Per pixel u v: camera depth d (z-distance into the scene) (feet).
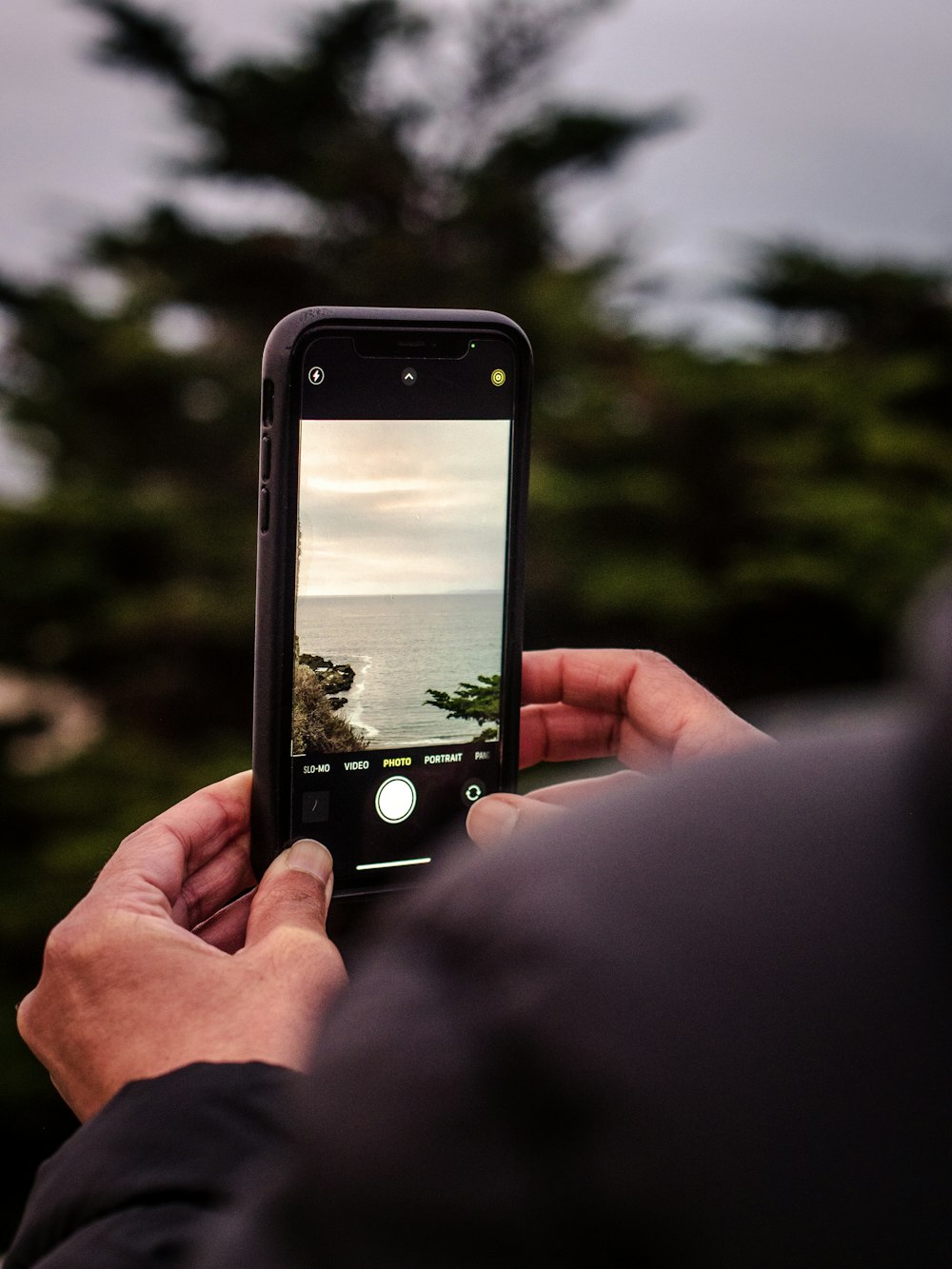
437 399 3.92
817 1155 1.11
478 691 4.05
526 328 36.47
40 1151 22.94
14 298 38.04
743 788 1.24
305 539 3.80
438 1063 1.22
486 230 41.60
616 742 4.40
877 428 32.19
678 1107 1.13
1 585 33.91
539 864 1.26
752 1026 1.13
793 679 30.48
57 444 37.78
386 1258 1.23
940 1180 1.09
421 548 3.92
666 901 1.18
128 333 37.29
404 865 4.00
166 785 31.12
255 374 37.86
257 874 3.61
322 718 3.86
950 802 1.12
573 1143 1.16
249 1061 2.22
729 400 32.83
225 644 33.71
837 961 1.14
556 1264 1.16
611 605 29.19
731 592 29.40
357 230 41.45
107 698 34.04
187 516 35.91
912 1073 1.11
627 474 31.91
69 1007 2.52
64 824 30.30
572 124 41.47
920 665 1.12
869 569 28.84
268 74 41.14
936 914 1.13
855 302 37.70
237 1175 1.92
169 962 2.49
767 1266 1.10
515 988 1.20
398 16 41.37
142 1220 1.86
